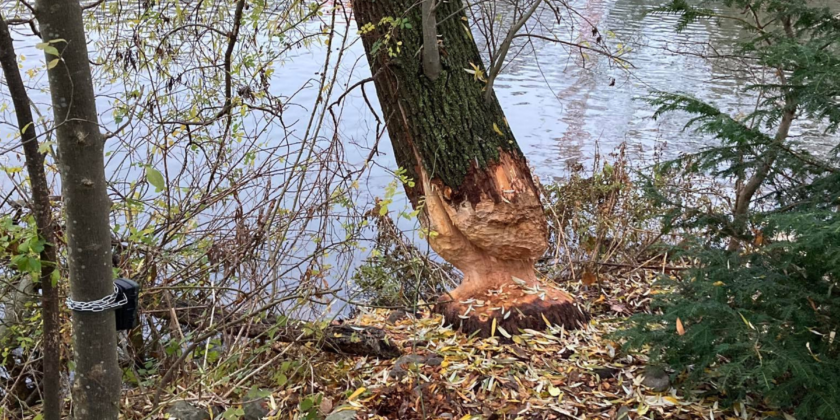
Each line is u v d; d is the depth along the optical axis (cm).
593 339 377
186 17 417
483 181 369
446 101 364
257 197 412
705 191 577
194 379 345
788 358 260
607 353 360
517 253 387
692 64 1313
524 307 387
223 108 399
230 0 429
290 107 886
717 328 291
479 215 371
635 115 1095
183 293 391
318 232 371
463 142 366
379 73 369
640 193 536
